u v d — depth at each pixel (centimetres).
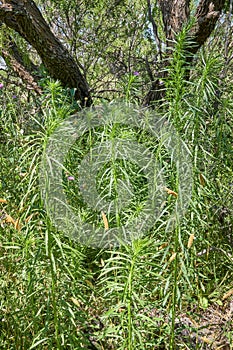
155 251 302
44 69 533
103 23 722
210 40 607
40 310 284
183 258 308
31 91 550
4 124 429
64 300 282
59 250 286
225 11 577
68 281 291
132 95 420
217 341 323
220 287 349
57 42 522
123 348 272
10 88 549
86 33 713
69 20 708
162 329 296
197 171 301
